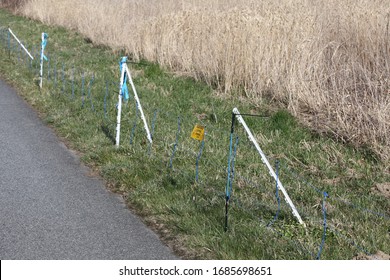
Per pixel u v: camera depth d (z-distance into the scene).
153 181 7.21
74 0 21.72
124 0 18.23
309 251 5.43
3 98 11.73
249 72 11.30
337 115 9.02
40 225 6.18
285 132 9.09
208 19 13.27
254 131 9.22
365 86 9.84
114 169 7.68
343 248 5.57
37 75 13.57
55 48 17.17
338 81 10.06
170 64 13.44
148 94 11.33
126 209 6.63
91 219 6.35
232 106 10.49
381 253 5.55
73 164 8.07
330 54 11.05
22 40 18.73
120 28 16.56
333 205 6.55
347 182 7.29
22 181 7.39
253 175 7.44
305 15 12.01
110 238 5.93
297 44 10.98
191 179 7.24
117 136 8.52
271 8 13.07
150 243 5.84
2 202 6.73
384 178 7.38
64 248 5.71
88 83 12.50
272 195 6.76
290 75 10.44
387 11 11.41
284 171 7.57
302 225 5.93
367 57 10.73
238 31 11.59
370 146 8.28
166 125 9.35
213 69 12.06
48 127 9.82
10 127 9.73
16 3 27.09
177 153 8.11
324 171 7.62
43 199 6.85
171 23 14.13
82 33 19.16
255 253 5.46
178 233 5.98
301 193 6.83
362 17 11.41
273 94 10.79
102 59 15.06
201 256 5.54
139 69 13.70
